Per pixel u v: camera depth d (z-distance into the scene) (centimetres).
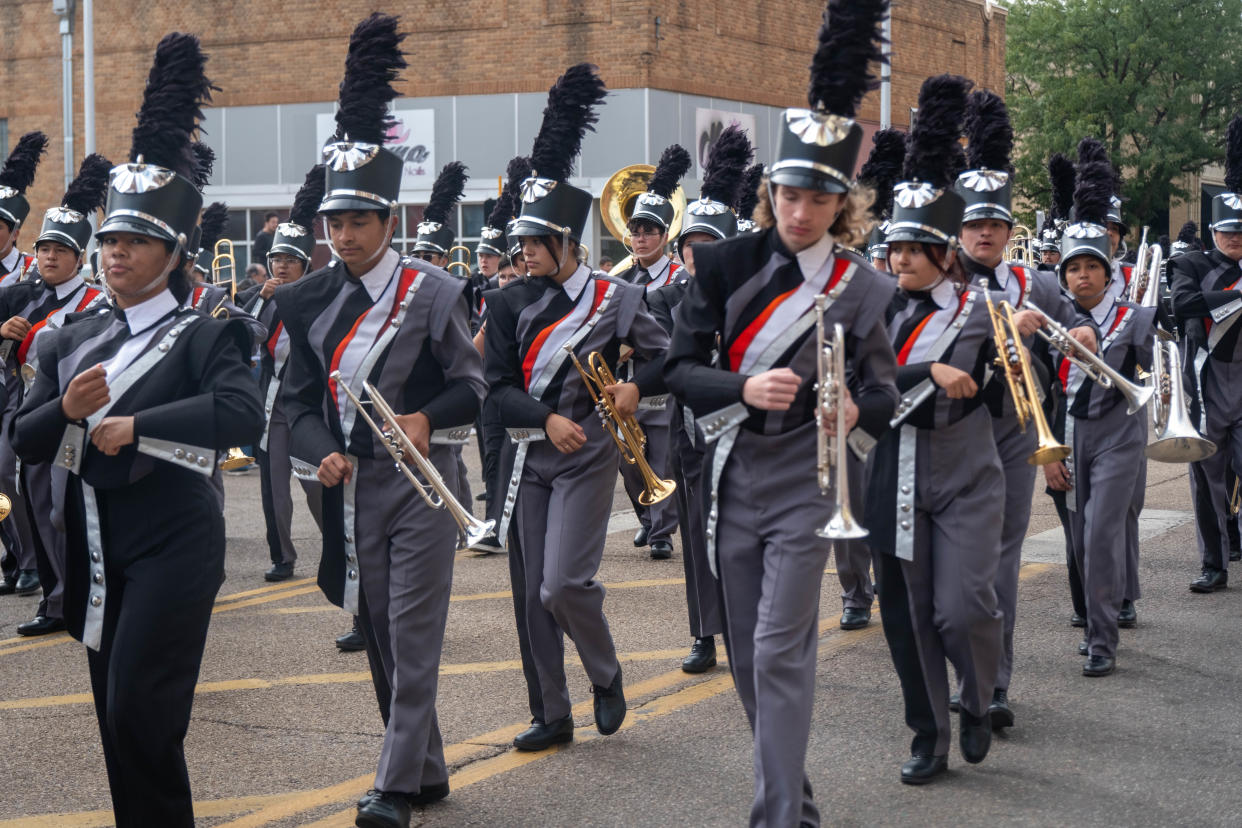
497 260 1256
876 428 425
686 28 2556
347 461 478
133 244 424
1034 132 3934
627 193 1543
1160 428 726
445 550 486
